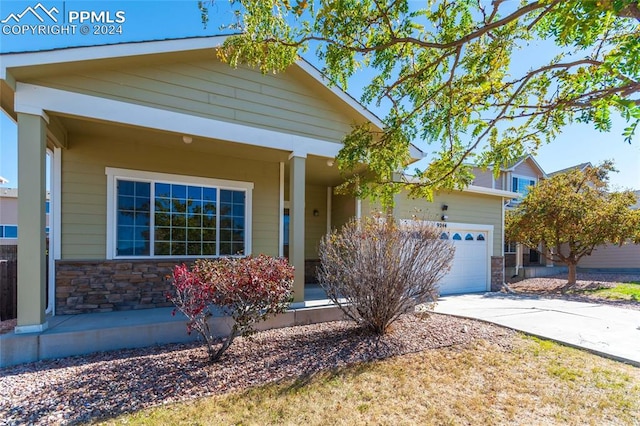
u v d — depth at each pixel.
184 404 3.16
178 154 7.01
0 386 3.49
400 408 3.18
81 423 2.84
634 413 3.14
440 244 5.57
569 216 11.92
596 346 4.91
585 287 12.38
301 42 3.21
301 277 6.34
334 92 6.84
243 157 7.63
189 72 5.74
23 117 4.54
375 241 5.32
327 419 2.96
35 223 4.51
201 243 7.22
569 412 3.16
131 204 6.58
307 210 10.27
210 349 4.22
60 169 5.98
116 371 3.88
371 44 3.28
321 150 6.89
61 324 4.99
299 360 4.28
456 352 4.66
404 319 6.27
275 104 6.50
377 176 4.62
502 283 11.91
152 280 6.53
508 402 3.32
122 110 5.21
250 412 3.05
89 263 6.05
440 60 3.25
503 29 3.14
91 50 4.75
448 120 3.79
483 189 11.22
